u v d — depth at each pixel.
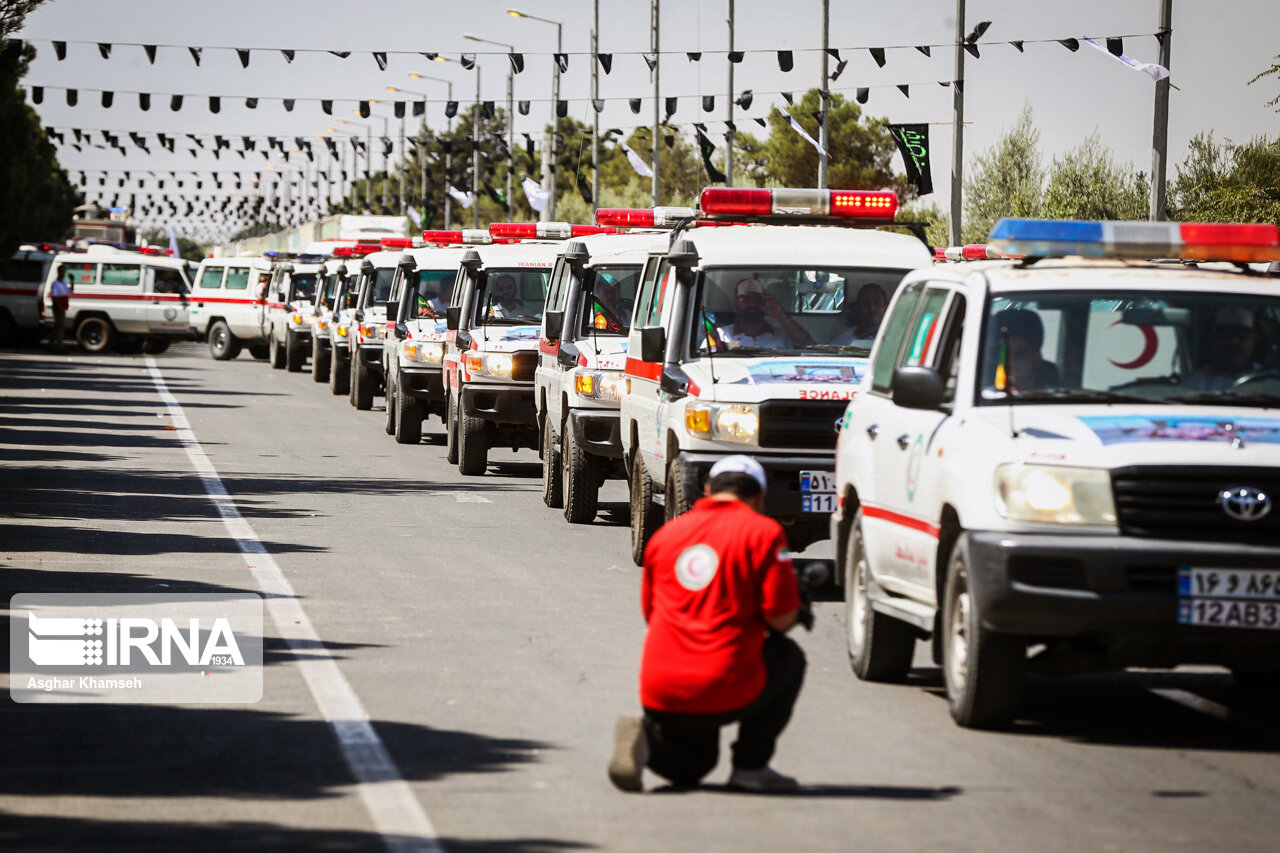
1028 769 15.54
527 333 45.38
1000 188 100.31
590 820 13.59
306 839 13.02
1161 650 16.17
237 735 16.45
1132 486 16.05
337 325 77.88
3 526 32.22
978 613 16.38
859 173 158.62
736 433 26.08
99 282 106.06
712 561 13.98
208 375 91.12
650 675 14.09
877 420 20.11
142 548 29.83
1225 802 14.43
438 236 58.97
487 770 15.18
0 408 63.97
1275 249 19.00
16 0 63.19
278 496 39.00
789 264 27.97
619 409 34.62
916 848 12.90
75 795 14.29
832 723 17.47
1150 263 19.75
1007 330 17.94
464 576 27.42
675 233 29.72
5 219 86.62
